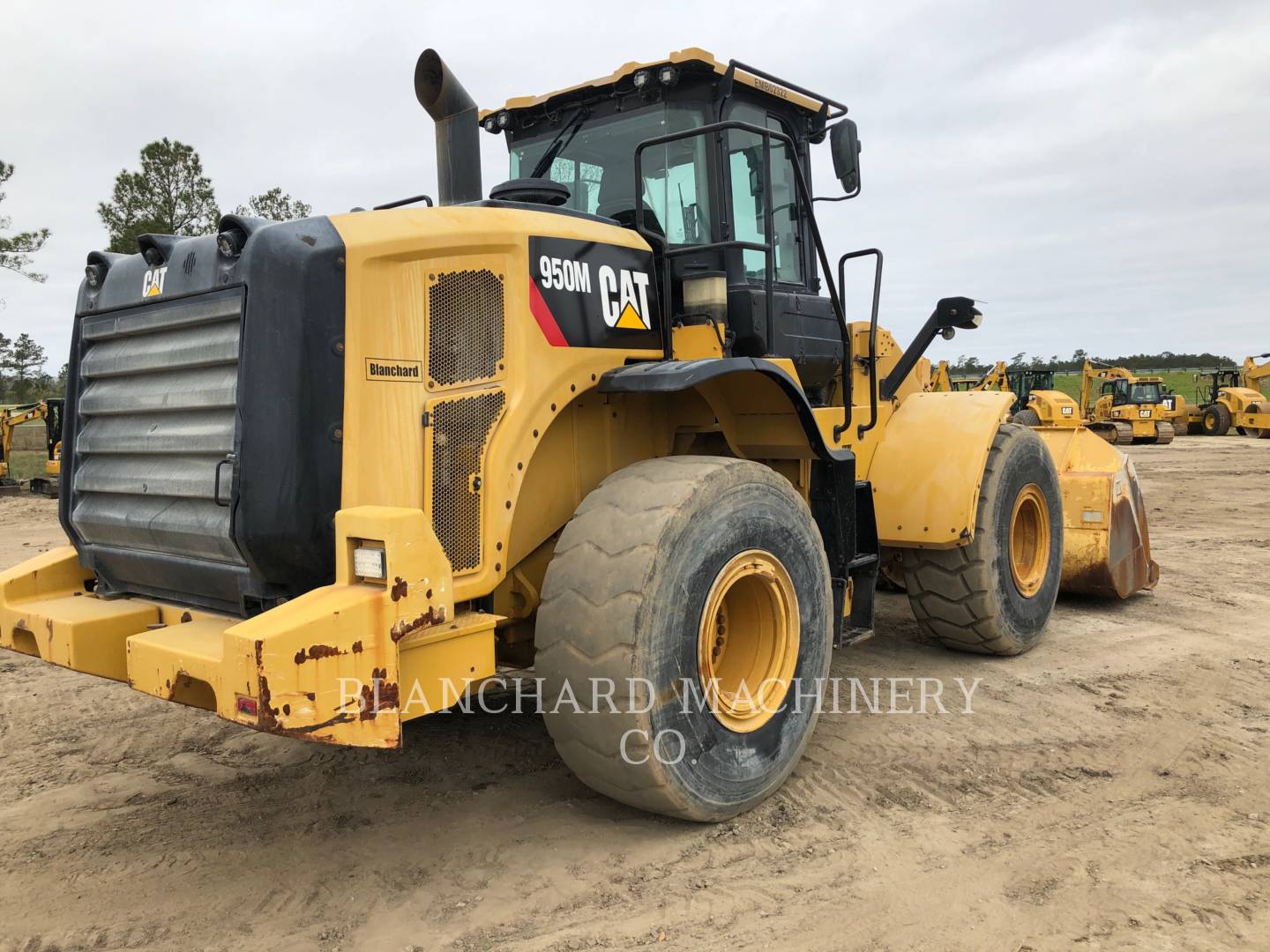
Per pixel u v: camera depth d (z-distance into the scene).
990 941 2.56
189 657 2.63
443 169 3.62
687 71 4.18
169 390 3.10
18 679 5.15
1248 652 5.38
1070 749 3.93
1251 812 3.34
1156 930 2.60
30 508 14.66
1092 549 6.29
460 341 3.04
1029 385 28.59
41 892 2.89
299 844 3.18
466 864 3.03
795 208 4.82
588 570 3.03
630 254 3.60
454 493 3.02
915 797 3.48
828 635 3.74
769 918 2.68
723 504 3.23
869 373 4.93
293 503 2.74
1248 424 31.36
